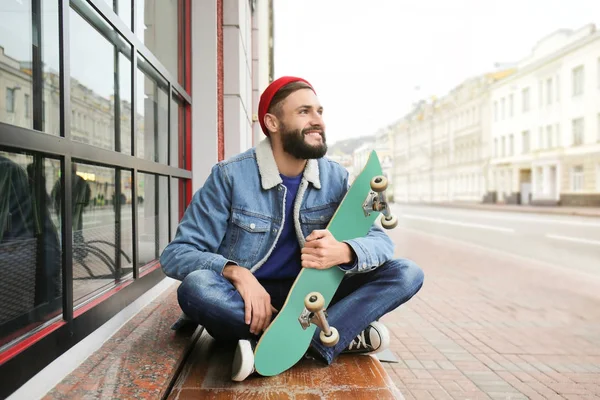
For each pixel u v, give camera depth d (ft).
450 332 11.15
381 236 5.32
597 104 86.17
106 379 4.28
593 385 7.93
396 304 5.27
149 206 8.03
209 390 4.42
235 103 13.87
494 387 7.82
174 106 10.16
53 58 4.49
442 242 33.14
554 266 21.90
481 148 134.41
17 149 3.79
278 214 5.35
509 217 64.90
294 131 5.07
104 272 5.97
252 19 24.75
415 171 192.54
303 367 5.06
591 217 62.13
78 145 4.84
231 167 5.39
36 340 3.94
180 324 5.81
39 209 4.28
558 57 97.14
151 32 8.46
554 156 99.09
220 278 4.80
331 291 4.98
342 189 5.66
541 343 10.29
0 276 3.71
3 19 3.71
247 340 4.67
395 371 8.56
